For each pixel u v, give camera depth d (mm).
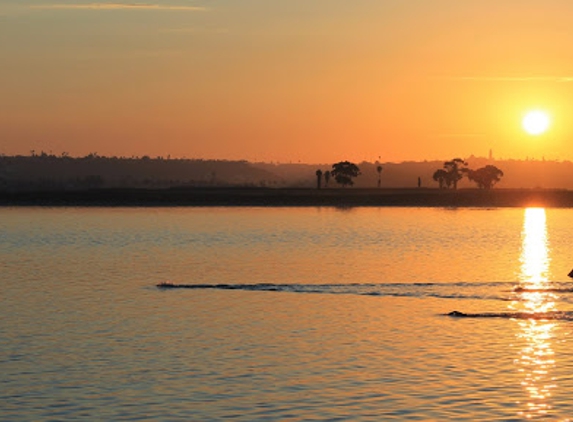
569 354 60969
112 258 150500
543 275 118875
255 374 55750
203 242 193000
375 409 47844
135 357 60875
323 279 113562
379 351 62656
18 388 52375
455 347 63688
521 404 48625
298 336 68688
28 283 107438
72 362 59281
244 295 93000
